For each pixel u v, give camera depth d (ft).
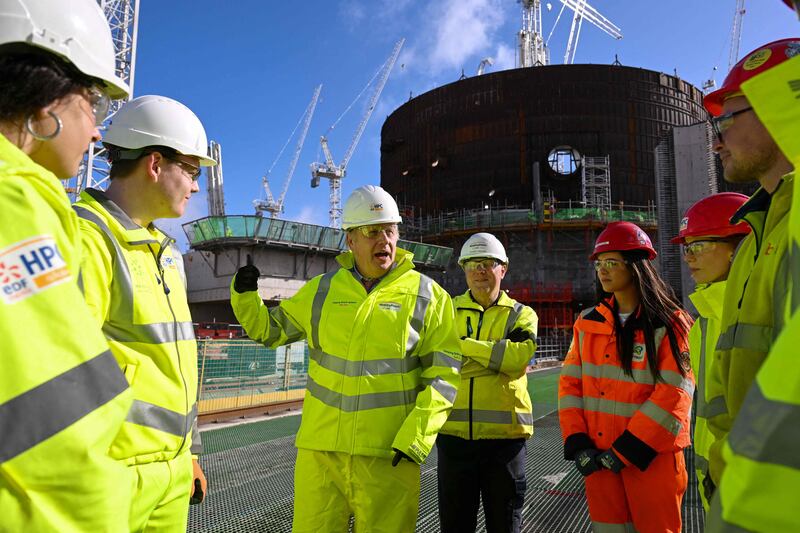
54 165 3.74
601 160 152.56
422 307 8.05
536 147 159.53
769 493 1.94
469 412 9.89
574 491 15.67
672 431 7.12
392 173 189.57
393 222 8.32
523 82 163.43
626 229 8.29
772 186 4.50
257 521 13.14
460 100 170.40
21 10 3.44
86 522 2.82
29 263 2.87
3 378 2.62
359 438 7.25
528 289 142.72
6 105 3.38
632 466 7.27
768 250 3.94
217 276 95.81
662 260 64.23
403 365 7.70
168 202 5.99
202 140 6.38
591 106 159.43
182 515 5.72
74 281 3.17
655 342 7.68
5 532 2.59
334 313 8.02
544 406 37.04
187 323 6.13
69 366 2.88
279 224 94.17
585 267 144.77
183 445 5.57
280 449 22.02
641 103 160.97
